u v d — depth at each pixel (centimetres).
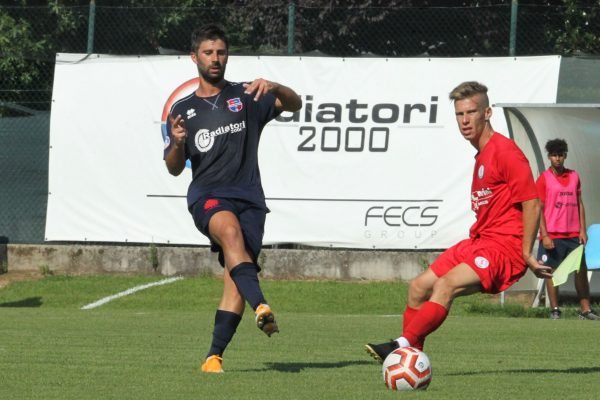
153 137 5291
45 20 5778
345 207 5159
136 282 5153
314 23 6181
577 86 5131
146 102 5300
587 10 5669
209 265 5222
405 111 5141
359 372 2181
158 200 5284
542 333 3369
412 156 5131
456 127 5106
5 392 1825
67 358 2422
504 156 2047
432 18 5731
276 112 2203
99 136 5316
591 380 2066
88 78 5325
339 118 5172
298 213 5172
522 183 2034
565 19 5666
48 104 5403
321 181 5169
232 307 2167
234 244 2031
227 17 6406
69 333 3186
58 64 5334
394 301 4828
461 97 2098
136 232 5294
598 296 5012
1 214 5391
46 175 5381
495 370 2286
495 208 2075
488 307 4672
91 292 5025
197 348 2706
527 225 2036
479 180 2092
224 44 2166
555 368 2331
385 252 5122
